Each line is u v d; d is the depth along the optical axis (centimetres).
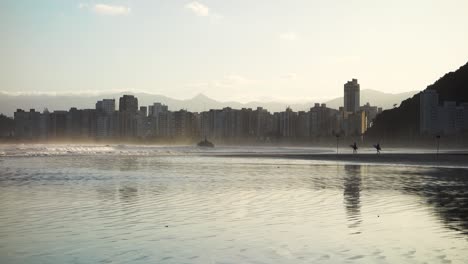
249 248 1566
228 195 3053
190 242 1653
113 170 5597
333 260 1411
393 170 5850
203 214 2269
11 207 2466
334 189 3459
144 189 3412
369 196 3027
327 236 1759
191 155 11556
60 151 12419
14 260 1405
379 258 1434
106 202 2681
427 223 2039
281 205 2591
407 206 2559
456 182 4081
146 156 10694
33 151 12012
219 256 1458
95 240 1675
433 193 3206
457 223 2041
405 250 1537
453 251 1524
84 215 2217
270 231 1855
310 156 10775
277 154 12512
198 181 4112
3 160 8094
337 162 8019
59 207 2475
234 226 1959
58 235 1759
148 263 1374
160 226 1950
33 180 4153
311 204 2634
